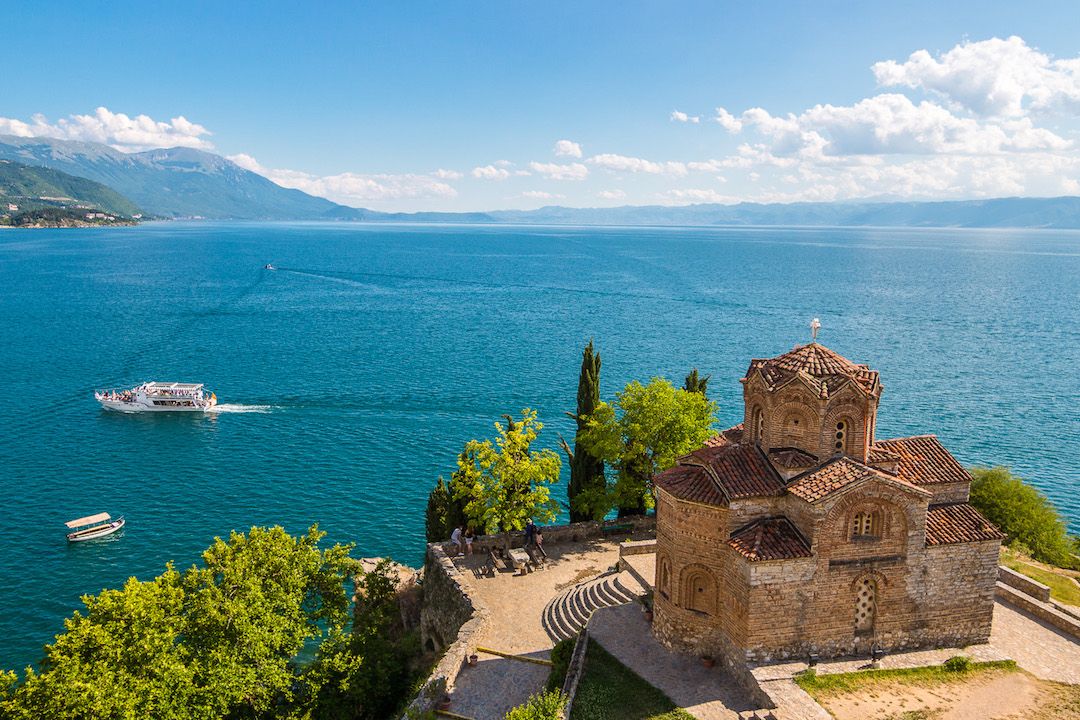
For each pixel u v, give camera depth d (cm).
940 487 3953
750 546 3588
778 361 3972
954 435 9175
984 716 3288
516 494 5419
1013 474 8038
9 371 12250
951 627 3853
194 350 13938
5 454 8569
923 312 18700
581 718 3431
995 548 3825
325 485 7800
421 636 5259
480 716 3678
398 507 7319
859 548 3653
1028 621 4191
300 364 12800
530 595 4878
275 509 7244
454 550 5466
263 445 8956
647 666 3844
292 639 4059
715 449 4028
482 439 9119
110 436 9244
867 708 3344
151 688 3250
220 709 3556
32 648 5138
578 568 5238
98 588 5869
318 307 19388
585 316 17888
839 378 3747
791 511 3744
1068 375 12031
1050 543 5681
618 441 5675
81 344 14350
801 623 3659
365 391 11088
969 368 12481
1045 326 16625
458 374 12038
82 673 3153
